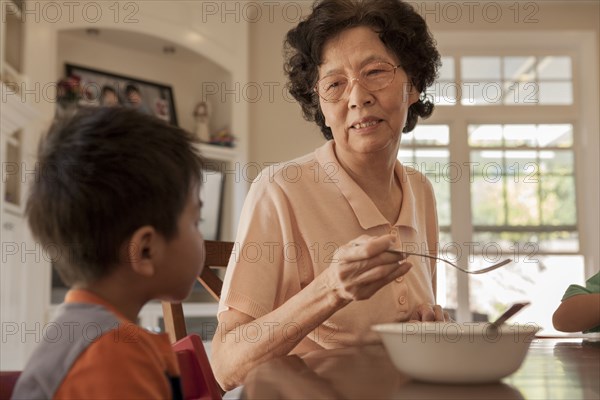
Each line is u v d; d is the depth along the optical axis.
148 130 0.80
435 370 0.80
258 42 5.14
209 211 4.69
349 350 1.16
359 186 1.40
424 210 1.61
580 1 5.17
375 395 0.75
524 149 5.29
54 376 0.69
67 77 4.43
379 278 1.00
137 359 0.70
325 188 1.38
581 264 5.20
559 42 5.29
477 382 0.80
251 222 1.34
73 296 0.77
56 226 0.78
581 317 1.74
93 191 0.77
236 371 1.17
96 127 0.79
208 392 0.80
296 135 5.08
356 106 1.35
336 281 1.03
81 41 4.59
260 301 1.27
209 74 5.02
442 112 5.26
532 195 5.26
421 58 1.44
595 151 5.18
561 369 0.94
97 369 0.68
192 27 4.73
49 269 3.92
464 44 5.28
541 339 1.37
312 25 1.41
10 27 3.91
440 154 5.25
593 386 0.81
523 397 0.74
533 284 5.19
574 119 5.31
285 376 0.88
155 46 4.78
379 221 1.37
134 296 0.82
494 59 5.33
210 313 4.53
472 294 5.17
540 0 5.18
